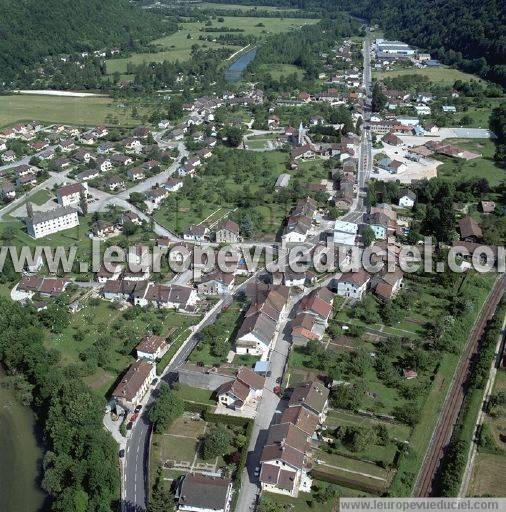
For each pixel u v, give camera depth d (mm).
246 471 146750
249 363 184875
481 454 150000
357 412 163375
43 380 177125
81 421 155250
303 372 180250
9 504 145625
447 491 137625
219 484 136125
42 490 149500
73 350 194250
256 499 138875
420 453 151250
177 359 189000
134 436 159250
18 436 166875
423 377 177375
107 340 194375
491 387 172375
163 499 130250
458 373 179625
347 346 191000
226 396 167500
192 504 133250
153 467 147875
